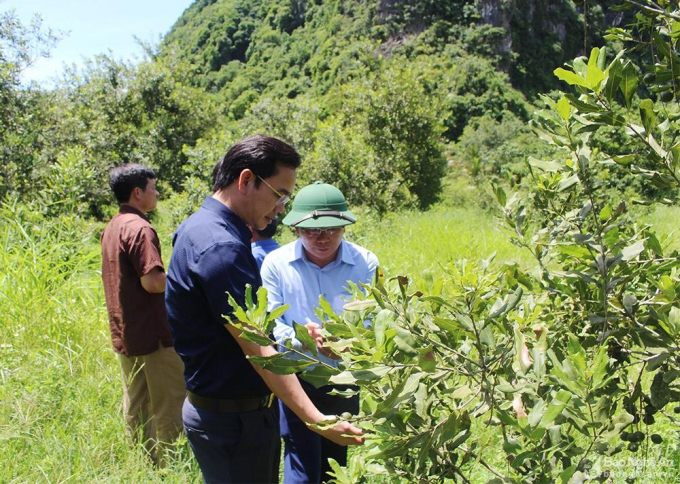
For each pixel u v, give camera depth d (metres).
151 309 3.40
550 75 73.75
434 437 1.50
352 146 17.92
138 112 26.36
